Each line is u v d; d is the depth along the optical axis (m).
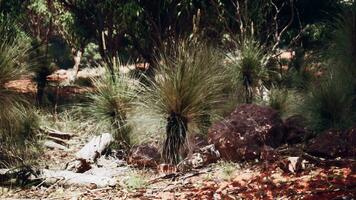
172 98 5.96
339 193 3.78
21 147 6.72
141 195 4.79
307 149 5.62
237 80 8.02
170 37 13.63
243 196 4.19
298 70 11.39
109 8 13.34
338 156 5.39
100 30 14.45
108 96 7.38
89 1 14.55
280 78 10.12
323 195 3.79
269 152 5.71
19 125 6.72
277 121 6.54
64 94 14.17
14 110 6.46
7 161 6.47
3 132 6.50
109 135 7.24
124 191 5.06
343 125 6.68
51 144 7.93
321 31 15.04
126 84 7.48
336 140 5.51
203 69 6.24
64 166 6.53
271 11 14.05
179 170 5.87
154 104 6.11
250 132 6.21
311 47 15.69
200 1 13.43
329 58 8.00
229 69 8.02
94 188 5.34
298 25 15.97
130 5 12.59
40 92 12.17
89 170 6.31
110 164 6.68
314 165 5.05
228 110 7.22
